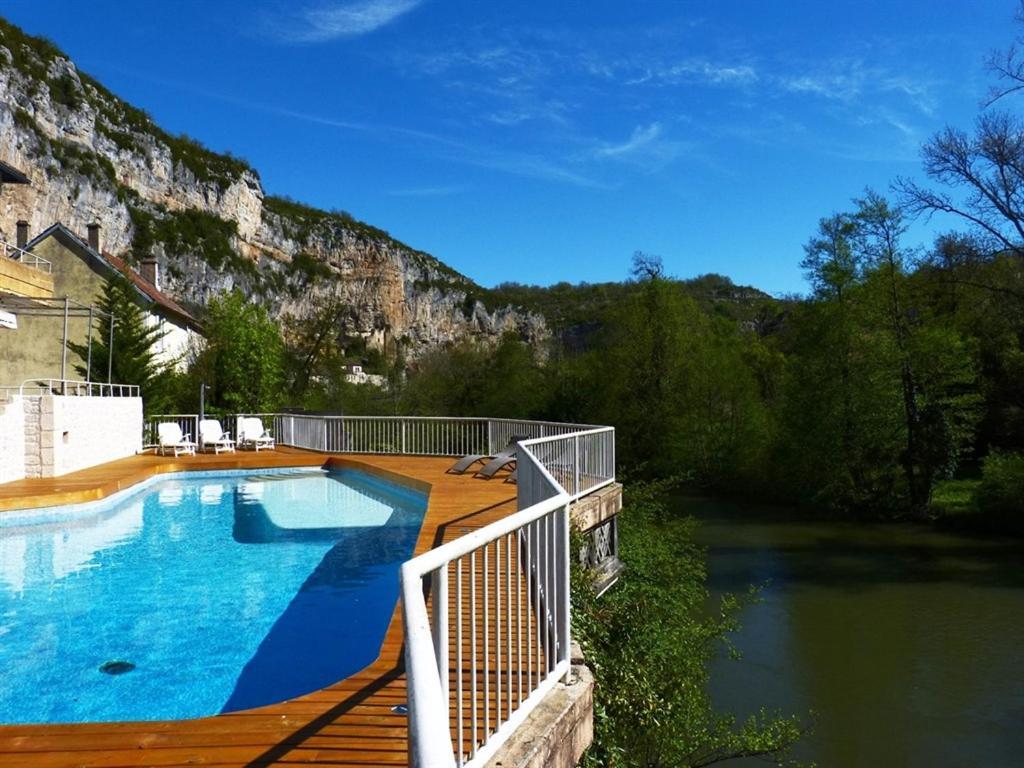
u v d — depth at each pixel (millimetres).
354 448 18500
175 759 2965
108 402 15938
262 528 10656
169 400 25516
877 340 26703
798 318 29344
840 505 26516
